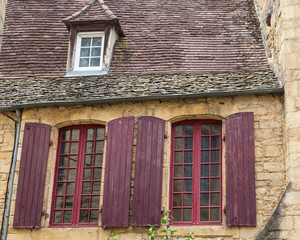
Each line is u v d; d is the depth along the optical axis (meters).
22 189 11.67
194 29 14.09
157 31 14.12
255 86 11.65
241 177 10.97
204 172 11.50
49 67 13.52
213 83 12.03
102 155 11.97
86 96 12.14
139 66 13.13
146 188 11.28
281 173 10.92
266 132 11.27
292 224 10.03
